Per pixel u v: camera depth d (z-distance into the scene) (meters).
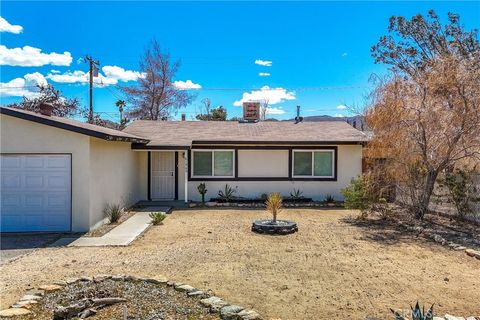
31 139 10.55
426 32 26.56
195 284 6.29
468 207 11.30
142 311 5.21
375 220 12.45
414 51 26.80
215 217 13.11
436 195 12.22
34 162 10.62
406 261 7.75
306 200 16.06
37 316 5.07
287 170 16.59
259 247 8.86
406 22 26.95
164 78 36.62
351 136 16.62
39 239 9.76
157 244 9.20
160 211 14.13
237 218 12.91
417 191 12.30
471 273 7.01
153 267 7.23
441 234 10.19
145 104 36.62
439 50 24.34
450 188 11.70
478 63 10.86
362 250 8.62
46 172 10.62
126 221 12.22
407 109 11.23
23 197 10.62
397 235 10.23
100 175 11.53
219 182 16.56
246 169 16.58
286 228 10.36
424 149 11.38
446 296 5.86
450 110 10.77
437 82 10.73
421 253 8.39
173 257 7.96
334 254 8.26
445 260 7.86
